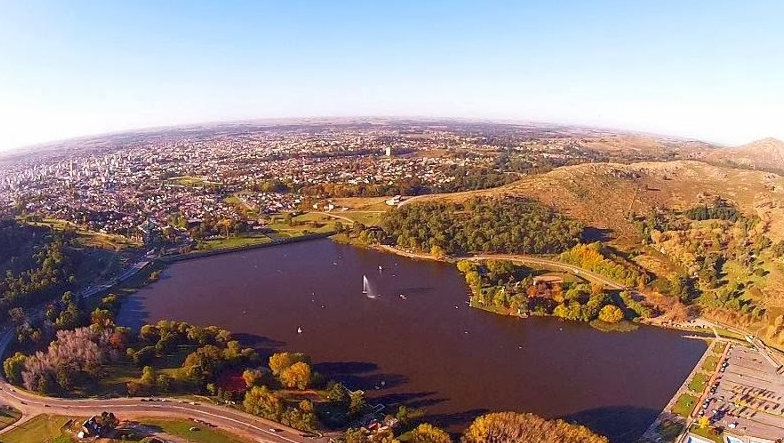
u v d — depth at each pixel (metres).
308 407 197.25
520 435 180.38
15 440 185.12
